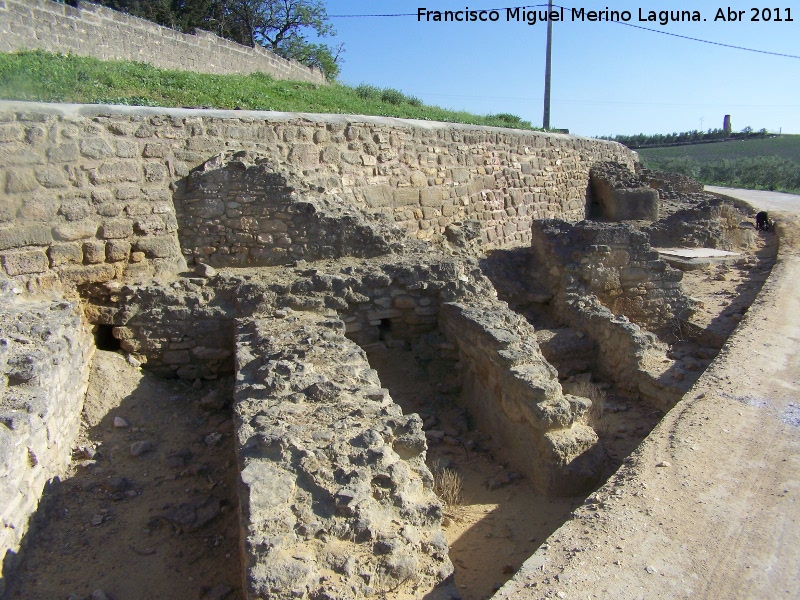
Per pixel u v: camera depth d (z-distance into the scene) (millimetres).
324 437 4059
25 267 6492
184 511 4801
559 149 15594
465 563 4469
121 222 7102
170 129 7633
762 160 52188
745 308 11086
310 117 9180
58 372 5164
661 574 3568
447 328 7457
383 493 3711
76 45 13430
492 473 5855
